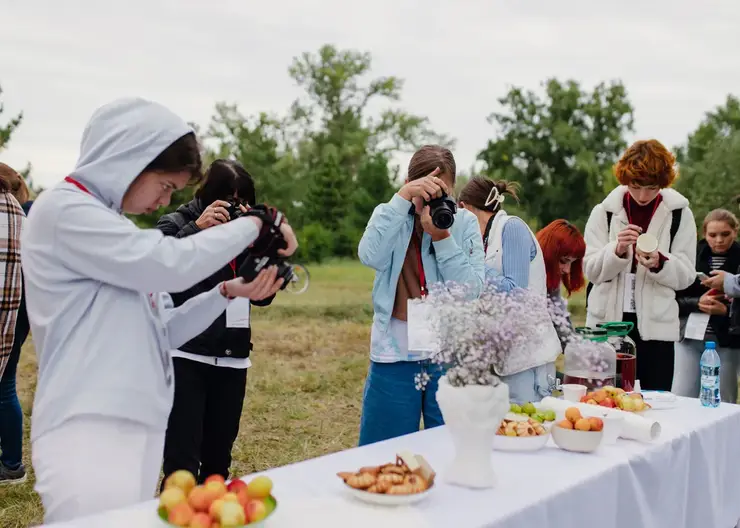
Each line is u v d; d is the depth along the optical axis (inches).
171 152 70.0
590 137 1408.7
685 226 150.9
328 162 1401.3
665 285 146.3
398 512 66.7
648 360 149.7
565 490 74.6
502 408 73.9
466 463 74.7
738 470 113.4
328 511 66.5
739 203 181.9
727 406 116.0
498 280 112.1
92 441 66.2
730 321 164.9
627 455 87.0
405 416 111.4
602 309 151.4
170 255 66.5
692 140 1471.5
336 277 1058.7
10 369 151.3
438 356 77.7
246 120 1605.6
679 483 95.7
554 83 1428.4
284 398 256.4
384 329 111.3
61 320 67.6
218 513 56.9
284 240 73.3
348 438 209.9
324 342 389.7
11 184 153.3
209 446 120.3
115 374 67.5
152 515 63.8
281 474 76.3
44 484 66.8
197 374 113.0
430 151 111.4
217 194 117.3
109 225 66.3
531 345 85.8
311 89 1699.1
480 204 127.0
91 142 70.0
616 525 84.2
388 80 1678.2
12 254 133.5
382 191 1387.8
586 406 96.6
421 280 110.7
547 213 1385.3
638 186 143.3
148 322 71.7
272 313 512.7
